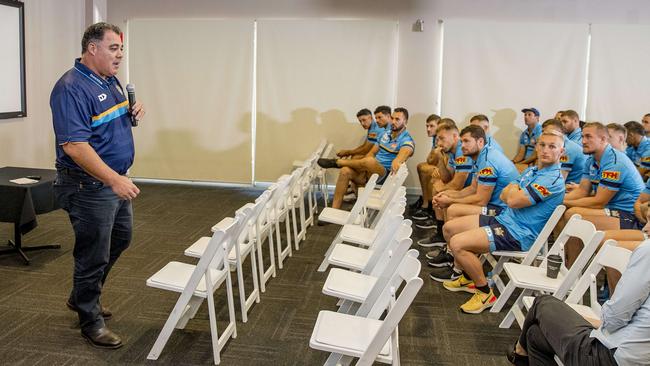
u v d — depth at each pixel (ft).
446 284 12.76
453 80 23.32
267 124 24.52
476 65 23.17
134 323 10.30
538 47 22.86
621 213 12.75
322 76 24.02
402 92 23.84
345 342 7.00
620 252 8.31
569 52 22.77
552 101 23.04
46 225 16.62
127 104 9.32
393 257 8.14
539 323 7.61
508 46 22.97
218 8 24.29
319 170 21.01
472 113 23.41
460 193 13.92
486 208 12.98
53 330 9.85
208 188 24.31
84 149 8.21
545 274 10.03
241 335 10.04
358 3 23.67
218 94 24.54
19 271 12.73
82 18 24.31
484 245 11.32
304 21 23.77
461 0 23.17
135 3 24.56
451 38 23.12
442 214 16.08
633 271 6.24
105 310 10.53
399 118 19.56
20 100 20.54
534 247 11.19
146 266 13.53
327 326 7.37
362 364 6.77
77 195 8.71
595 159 13.51
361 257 10.64
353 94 23.99
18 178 13.96
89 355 9.02
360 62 23.80
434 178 16.83
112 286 12.09
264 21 23.94
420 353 9.67
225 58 24.31
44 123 22.24
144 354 9.16
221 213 19.54
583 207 13.15
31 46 21.12
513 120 23.29
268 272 12.85
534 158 21.09
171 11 24.50
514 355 8.79
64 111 8.21
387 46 23.62
